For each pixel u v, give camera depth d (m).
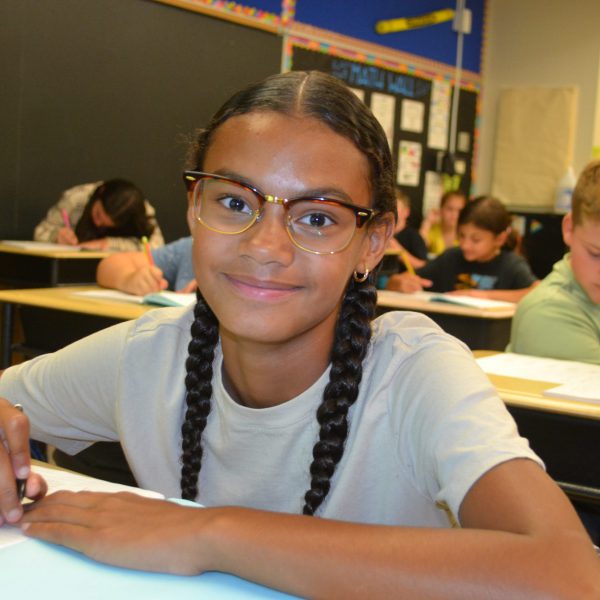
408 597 0.60
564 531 0.63
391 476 0.88
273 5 5.16
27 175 4.07
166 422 0.99
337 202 0.78
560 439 1.46
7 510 0.73
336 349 0.88
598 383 1.46
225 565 0.64
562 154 6.41
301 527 0.65
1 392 1.11
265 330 0.80
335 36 5.58
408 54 6.14
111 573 0.63
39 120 4.09
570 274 1.93
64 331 2.23
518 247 4.60
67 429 1.09
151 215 4.25
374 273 0.91
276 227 0.78
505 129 6.62
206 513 0.68
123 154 4.48
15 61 3.98
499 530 0.65
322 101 0.80
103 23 4.32
